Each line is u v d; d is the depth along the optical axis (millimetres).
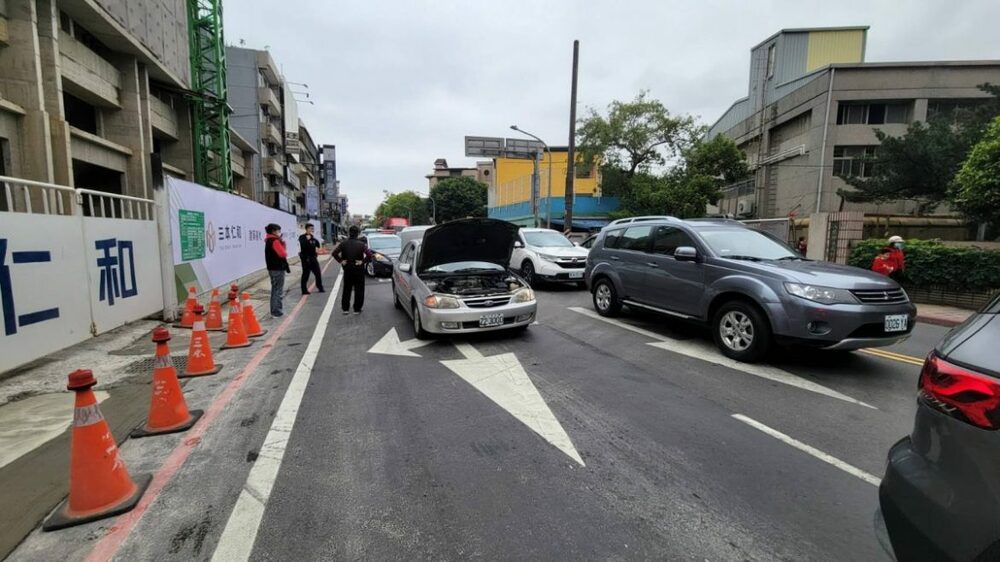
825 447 3434
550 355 5934
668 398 4422
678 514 2625
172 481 2990
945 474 1643
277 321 8641
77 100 16969
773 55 35250
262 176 40969
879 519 2006
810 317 4848
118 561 2270
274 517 2611
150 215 8195
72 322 5965
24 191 5293
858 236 12469
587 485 2928
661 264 6859
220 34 26328
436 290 6742
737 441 3531
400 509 2682
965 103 27047
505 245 7805
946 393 1713
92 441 2666
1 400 4375
